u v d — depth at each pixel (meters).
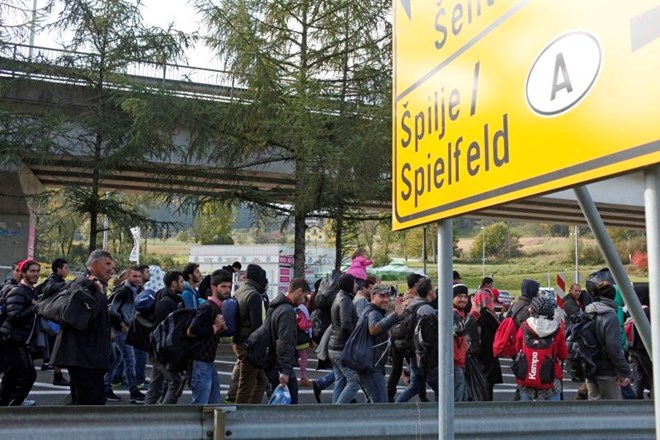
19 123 13.20
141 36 13.84
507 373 11.61
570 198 21.62
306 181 13.51
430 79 1.86
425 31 1.91
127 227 14.03
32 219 21.16
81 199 13.72
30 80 14.22
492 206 1.52
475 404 3.59
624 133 1.08
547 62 1.31
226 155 14.38
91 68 13.92
